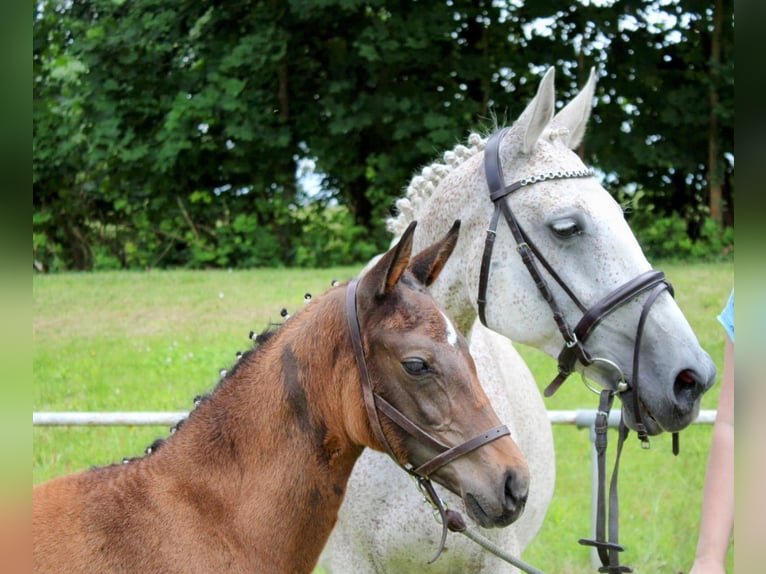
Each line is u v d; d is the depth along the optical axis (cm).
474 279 297
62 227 1720
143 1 1605
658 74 1625
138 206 1667
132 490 254
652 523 545
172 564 244
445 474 241
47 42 1683
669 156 1573
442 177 329
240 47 1531
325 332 256
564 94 1631
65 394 706
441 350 242
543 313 285
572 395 740
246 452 258
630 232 284
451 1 1639
